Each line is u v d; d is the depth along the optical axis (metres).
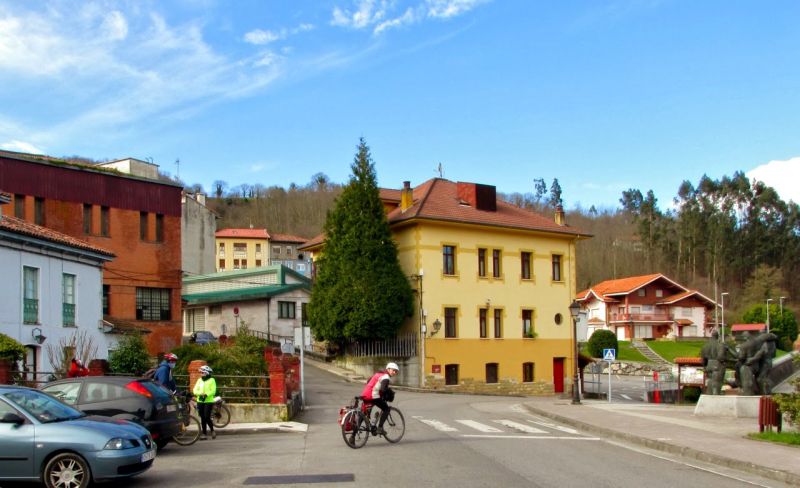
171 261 42.53
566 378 48.41
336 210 43.53
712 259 112.00
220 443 17.45
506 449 15.67
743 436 17.55
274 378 22.25
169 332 41.94
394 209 47.97
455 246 44.22
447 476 11.99
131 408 14.58
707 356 24.81
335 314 41.78
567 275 49.59
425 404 30.89
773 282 97.81
